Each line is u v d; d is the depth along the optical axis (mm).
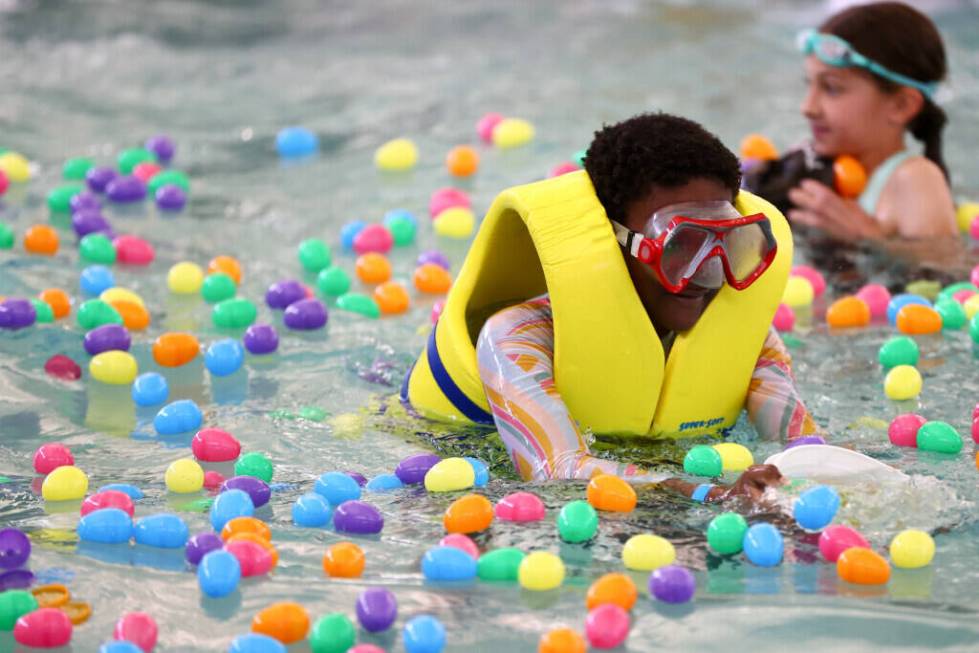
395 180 12508
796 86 15117
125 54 16703
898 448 6691
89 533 5770
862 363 8250
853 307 8953
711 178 6117
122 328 8445
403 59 16609
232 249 10711
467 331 6914
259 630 4902
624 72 15828
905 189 10578
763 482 5824
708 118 13984
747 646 4867
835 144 10844
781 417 6652
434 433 6930
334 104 14891
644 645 4875
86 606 5195
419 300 9594
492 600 5203
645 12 18562
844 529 5465
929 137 10961
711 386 6547
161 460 6895
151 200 11945
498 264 6852
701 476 6184
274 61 16547
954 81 15062
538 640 4922
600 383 6355
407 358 8406
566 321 6176
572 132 13727
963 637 4891
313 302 9000
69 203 11516
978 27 17047
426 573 5375
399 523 5914
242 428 7324
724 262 6043
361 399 7738
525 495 5836
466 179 12484
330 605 5191
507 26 18031
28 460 6875
